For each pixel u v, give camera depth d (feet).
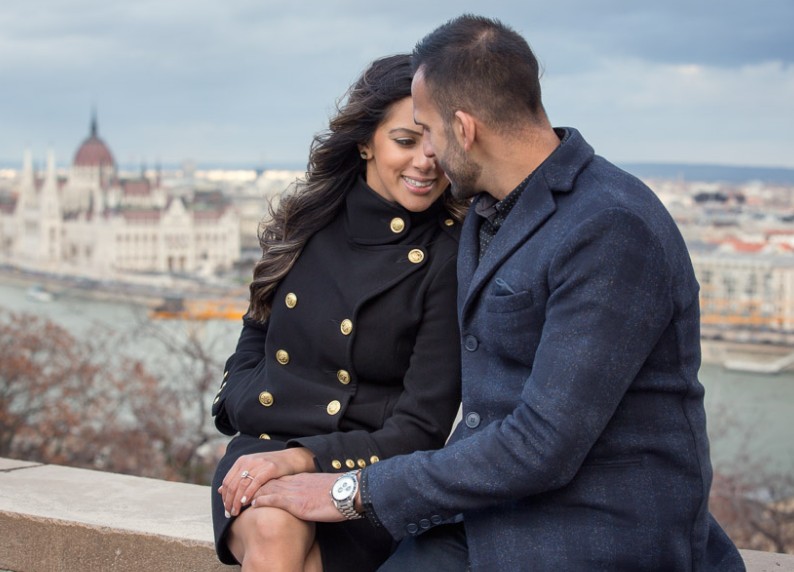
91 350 84.43
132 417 84.38
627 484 6.04
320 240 7.88
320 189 7.85
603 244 5.82
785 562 8.59
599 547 6.01
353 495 6.47
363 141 7.69
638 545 6.00
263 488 6.82
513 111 6.27
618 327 5.75
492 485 5.99
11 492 9.53
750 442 97.76
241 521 6.88
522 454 5.87
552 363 5.81
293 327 7.78
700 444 6.19
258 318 8.21
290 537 6.68
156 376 77.10
